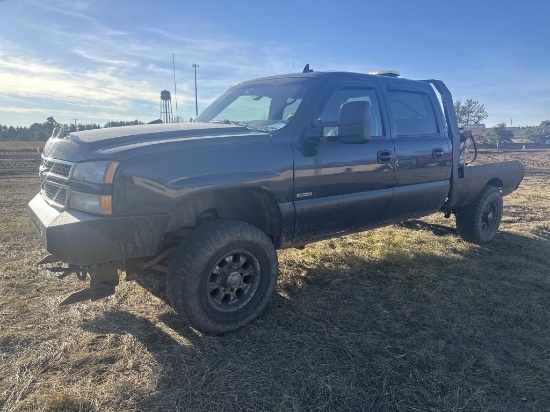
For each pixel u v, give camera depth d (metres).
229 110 4.45
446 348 3.14
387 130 4.41
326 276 4.50
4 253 4.95
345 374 2.76
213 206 3.49
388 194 4.34
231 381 2.65
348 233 4.23
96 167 2.85
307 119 3.73
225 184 3.16
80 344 3.02
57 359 2.83
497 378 2.78
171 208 2.96
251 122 4.07
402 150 4.46
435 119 5.03
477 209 5.66
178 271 3.05
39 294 3.87
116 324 3.35
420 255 5.31
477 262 5.10
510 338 3.32
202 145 3.15
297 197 3.62
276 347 3.07
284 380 2.68
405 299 3.98
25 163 18.44
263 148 3.42
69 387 2.54
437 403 2.51
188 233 3.38
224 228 3.16
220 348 3.03
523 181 13.81
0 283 4.05
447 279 4.53
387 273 4.66
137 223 2.86
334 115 4.03
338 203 3.89
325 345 3.11
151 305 3.71
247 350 3.03
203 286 3.09
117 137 3.12
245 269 3.38
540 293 4.22
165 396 2.49
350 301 3.90
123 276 4.33
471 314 3.72
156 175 2.90
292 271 4.62
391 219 4.56
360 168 4.05
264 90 4.34
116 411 2.35
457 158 5.25
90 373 2.69
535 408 2.50
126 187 2.81
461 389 2.64
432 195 4.91
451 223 7.21
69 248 2.78
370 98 4.34
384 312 3.67
